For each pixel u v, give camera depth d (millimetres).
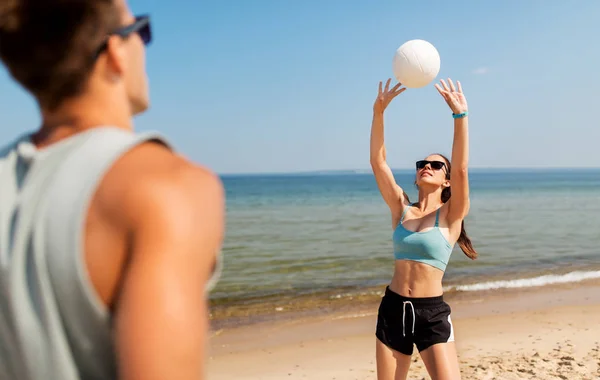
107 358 707
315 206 41469
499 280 12992
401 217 4434
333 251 18391
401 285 4098
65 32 750
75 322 692
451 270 14500
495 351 7289
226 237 22641
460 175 4086
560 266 15078
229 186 97250
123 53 831
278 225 27484
